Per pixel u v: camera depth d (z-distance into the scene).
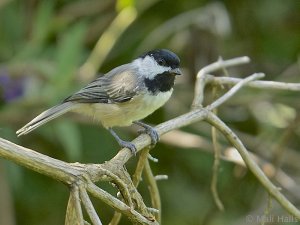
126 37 12.38
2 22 11.55
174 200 11.60
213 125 6.60
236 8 12.11
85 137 11.30
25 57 10.55
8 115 10.41
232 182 11.41
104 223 11.53
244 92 11.60
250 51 12.12
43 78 10.72
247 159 6.50
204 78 7.18
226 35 11.46
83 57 11.77
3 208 10.42
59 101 9.91
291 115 11.49
